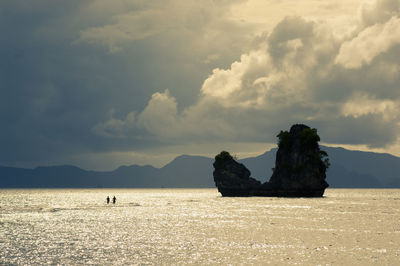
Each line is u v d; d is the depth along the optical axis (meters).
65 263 56.12
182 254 62.16
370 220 110.38
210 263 56.38
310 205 176.12
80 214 129.00
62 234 82.19
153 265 55.16
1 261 57.12
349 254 62.12
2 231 86.06
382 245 69.81
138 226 96.12
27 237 77.94
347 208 158.00
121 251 64.44
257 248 67.19
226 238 77.75
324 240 75.31
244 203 193.25
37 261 57.19
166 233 84.44
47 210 147.50
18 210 146.38
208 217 119.25
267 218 116.19
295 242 73.06
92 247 67.69
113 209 154.75
